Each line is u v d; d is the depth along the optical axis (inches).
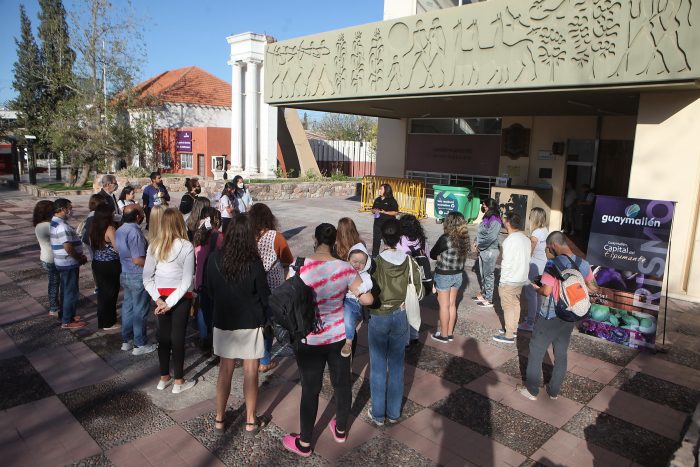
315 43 459.5
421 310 285.1
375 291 156.6
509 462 148.9
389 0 584.1
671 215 226.7
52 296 255.8
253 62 869.8
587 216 528.4
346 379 152.5
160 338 181.9
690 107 307.6
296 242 466.0
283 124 1067.9
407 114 622.5
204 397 181.2
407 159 705.6
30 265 362.0
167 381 187.2
